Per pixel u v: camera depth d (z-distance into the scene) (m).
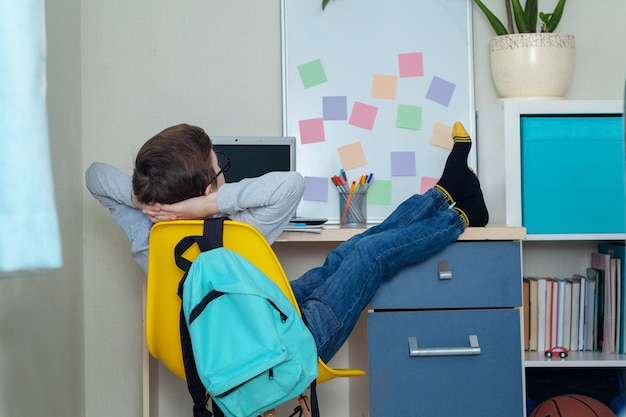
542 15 2.42
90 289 2.53
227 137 2.28
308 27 2.51
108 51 2.51
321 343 1.76
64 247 2.28
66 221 2.31
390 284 2.07
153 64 2.51
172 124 2.52
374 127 2.52
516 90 2.37
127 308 2.54
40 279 2.01
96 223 2.53
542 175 2.24
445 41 2.54
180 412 2.52
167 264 1.66
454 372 2.07
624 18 2.59
